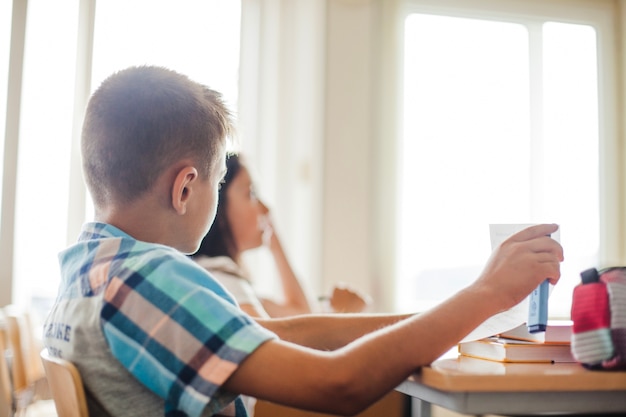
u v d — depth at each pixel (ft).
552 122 11.78
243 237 6.77
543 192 11.66
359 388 2.65
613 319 2.83
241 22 11.28
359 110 10.80
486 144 11.47
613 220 11.81
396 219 10.72
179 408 2.68
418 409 3.60
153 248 2.92
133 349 2.72
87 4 10.46
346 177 10.67
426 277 11.07
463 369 2.86
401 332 2.79
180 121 3.10
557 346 3.19
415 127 11.20
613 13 11.98
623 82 11.93
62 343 2.95
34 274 10.05
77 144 10.28
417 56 11.28
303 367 2.63
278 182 11.35
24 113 10.00
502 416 3.22
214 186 3.30
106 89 3.19
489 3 11.48
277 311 8.04
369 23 10.93
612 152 11.88
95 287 2.88
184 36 10.95
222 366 2.62
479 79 11.51
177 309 2.71
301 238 11.04
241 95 11.25
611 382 2.72
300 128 11.21
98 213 3.21
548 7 11.74
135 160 3.07
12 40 9.91
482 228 11.35
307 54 11.10
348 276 10.53
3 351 5.83
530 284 3.02
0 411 5.71
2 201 9.85
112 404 2.79
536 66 11.75
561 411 2.72
